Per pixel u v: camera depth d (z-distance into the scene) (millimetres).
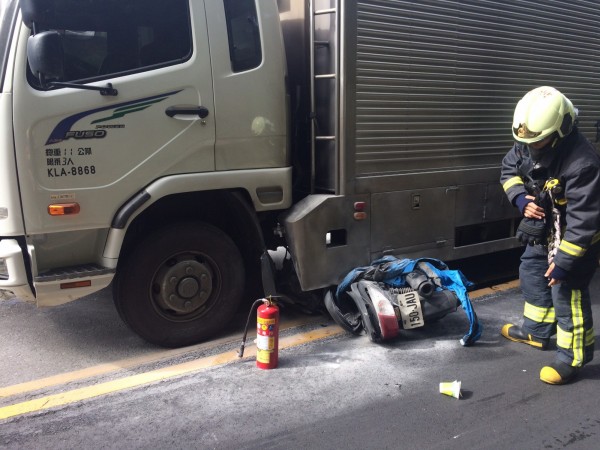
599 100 5918
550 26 5266
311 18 4062
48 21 3293
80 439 2830
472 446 2791
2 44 3244
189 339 4023
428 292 3932
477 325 3871
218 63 3762
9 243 3363
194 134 3736
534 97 3141
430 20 4410
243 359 3762
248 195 4105
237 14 3832
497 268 6012
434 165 4656
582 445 2801
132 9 3525
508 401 3215
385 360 3723
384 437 2859
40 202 3348
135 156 3578
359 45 4035
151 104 3578
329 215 4109
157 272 3852
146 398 3240
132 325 3828
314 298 4391
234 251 4098
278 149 4105
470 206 4922
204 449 2754
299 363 3678
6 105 3201
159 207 3971
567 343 3354
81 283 3541
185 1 3650
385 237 4422
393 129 4336
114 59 3514
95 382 3482
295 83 4453
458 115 4738
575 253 3051
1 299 5020
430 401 3207
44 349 4031
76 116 3373
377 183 4301
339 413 3074
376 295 3896
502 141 5109
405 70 4328
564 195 3225
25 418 3031
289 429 2922
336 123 4055
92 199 3492
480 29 4742
